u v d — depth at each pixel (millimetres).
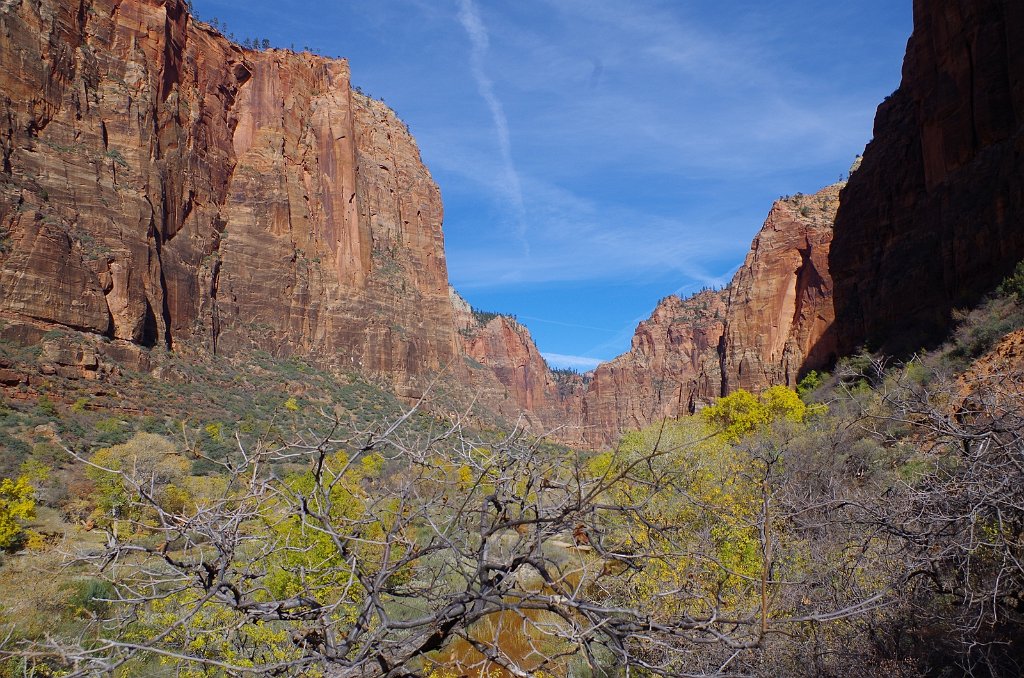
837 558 7293
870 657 6379
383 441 3389
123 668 6355
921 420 7246
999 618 6398
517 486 3553
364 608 3322
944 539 6281
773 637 6422
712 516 9109
